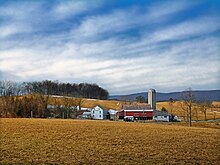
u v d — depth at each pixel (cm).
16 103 9206
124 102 14338
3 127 4175
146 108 10869
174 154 2522
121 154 2478
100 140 3222
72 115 10594
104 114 11388
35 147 2722
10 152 2462
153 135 3747
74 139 3250
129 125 5284
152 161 2244
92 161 2202
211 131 4516
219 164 2192
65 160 2219
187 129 4800
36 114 9481
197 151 2672
